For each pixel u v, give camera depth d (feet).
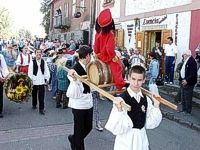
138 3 57.82
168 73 45.73
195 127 28.19
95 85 15.02
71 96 18.19
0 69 29.37
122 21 63.82
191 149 22.93
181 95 34.63
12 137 24.52
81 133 18.89
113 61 15.01
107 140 24.06
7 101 37.78
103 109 34.50
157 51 47.55
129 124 12.44
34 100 33.94
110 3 69.36
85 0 87.45
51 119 29.94
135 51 44.91
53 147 22.40
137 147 12.72
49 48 58.23
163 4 50.90
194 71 31.63
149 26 54.49
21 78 29.55
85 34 86.38
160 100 13.03
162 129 27.91
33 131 26.12
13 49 45.88
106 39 15.21
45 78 31.94
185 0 46.19
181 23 46.98
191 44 45.11
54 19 126.11
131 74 12.69
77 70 17.93
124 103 12.07
